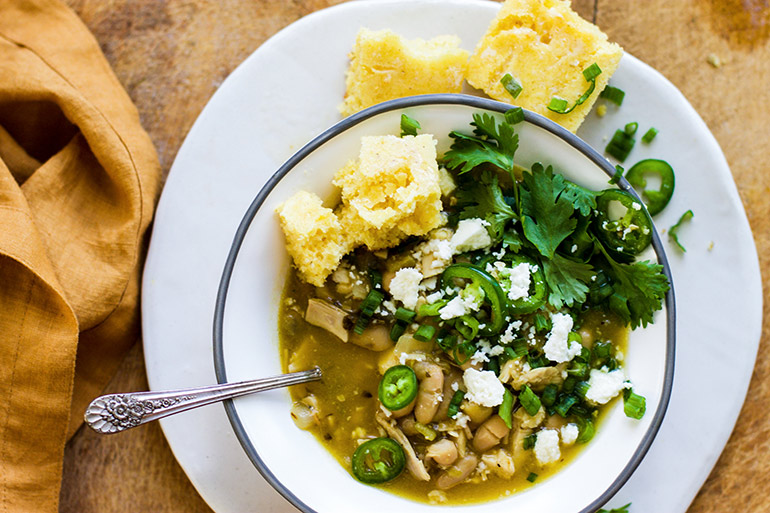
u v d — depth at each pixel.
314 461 0.48
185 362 0.50
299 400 0.49
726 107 0.53
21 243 0.48
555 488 0.48
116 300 0.50
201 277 0.51
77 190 0.51
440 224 0.48
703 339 0.51
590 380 0.48
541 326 0.47
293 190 0.47
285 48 0.51
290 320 0.49
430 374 0.48
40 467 0.49
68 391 0.49
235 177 0.51
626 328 0.49
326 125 0.51
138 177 0.50
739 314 0.51
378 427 0.49
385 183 0.47
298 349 0.49
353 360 0.49
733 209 0.51
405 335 0.48
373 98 0.49
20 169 0.52
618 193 0.47
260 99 0.51
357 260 0.49
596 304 0.49
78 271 0.50
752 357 0.50
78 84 0.51
